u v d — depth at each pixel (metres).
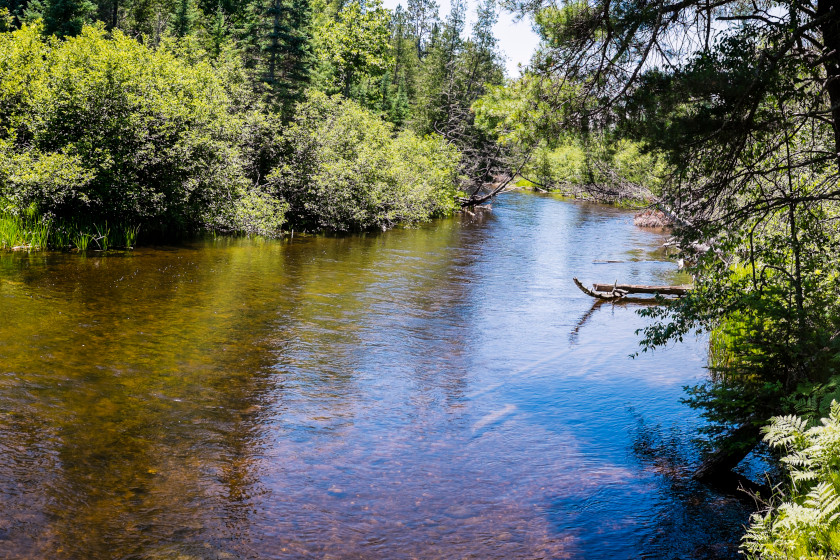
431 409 8.40
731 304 7.59
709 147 6.78
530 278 19.05
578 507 5.92
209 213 22.48
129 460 6.29
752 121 6.55
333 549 5.00
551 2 8.45
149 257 17.72
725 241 7.71
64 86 18.55
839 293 7.91
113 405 7.61
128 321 11.27
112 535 4.97
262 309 13.04
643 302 16.75
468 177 45.66
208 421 7.42
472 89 54.44
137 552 4.77
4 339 9.64
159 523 5.20
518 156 43.28
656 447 7.47
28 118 18.23
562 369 10.54
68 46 20.20
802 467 5.48
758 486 6.51
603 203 52.84
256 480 6.11
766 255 7.92
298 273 17.25
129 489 5.73
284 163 27.00
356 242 24.73
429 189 36.12
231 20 58.62
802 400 5.81
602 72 8.27
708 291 7.78
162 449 6.60
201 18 53.41
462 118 51.34
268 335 11.22
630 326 13.93
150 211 19.94
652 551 5.15
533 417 8.32
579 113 8.27
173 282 14.80
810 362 6.75
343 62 52.84
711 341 11.31
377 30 53.03
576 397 9.17
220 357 9.81
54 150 18.44
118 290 13.51
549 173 56.12
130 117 18.77
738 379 8.75
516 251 24.56
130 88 19.47
